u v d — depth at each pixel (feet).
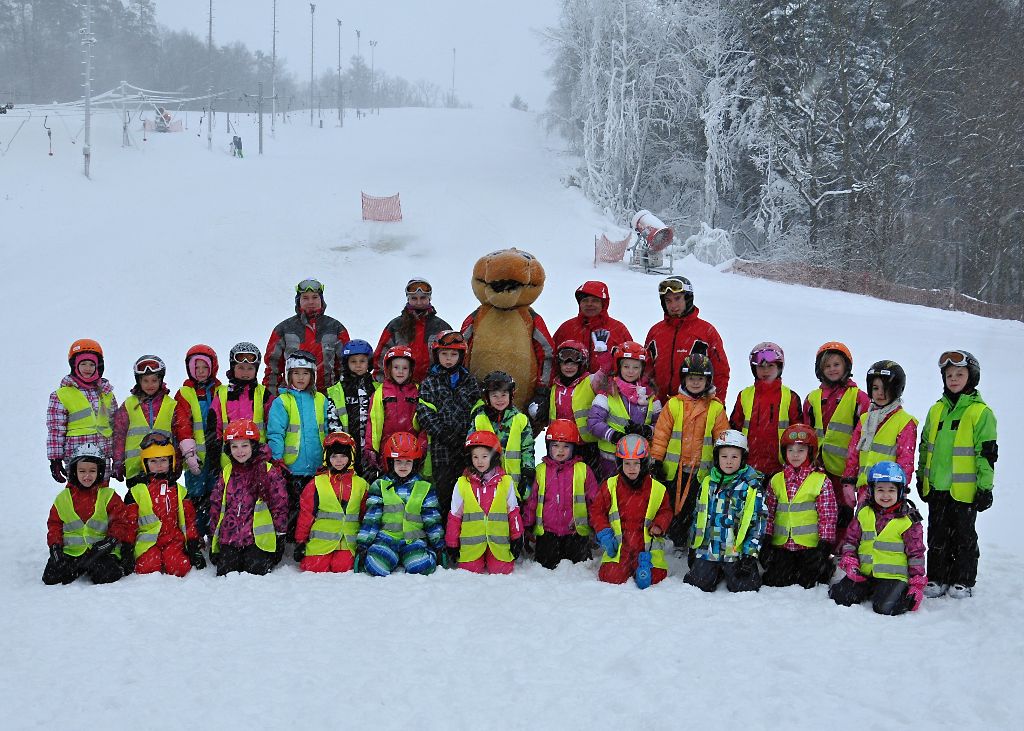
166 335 57.52
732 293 78.18
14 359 51.16
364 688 14.66
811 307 71.77
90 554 20.90
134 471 23.20
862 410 21.59
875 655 16.16
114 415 23.68
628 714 13.89
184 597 19.38
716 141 123.24
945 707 14.02
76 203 102.94
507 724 13.55
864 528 19.33
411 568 21.40
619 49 129.39
